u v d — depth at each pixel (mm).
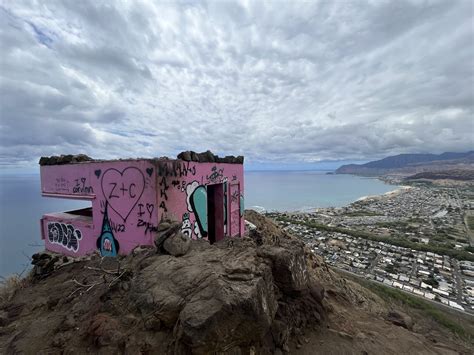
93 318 3406
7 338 3721
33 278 6199
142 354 2809
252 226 11789
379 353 3969
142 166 5566
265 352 3215
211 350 2631
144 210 5609
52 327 3646
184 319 2662
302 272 4465
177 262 4031
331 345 3916
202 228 7098
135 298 3531
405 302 13844
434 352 4379
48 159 7656
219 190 8242
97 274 4988
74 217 7668
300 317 4129
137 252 5281
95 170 6402
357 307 6242
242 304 2768
